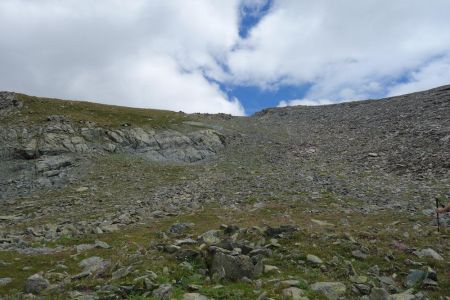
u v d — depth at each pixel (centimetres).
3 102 7325
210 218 2795
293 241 1852
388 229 2241
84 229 2620
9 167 5250
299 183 4072
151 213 3130
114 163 5516
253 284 1402
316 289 1344
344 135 7050
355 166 4944
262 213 2883
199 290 1341
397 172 4403
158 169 5325
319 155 5859
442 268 1562
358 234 1994
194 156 6234
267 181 4247
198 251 1675
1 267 1780
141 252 1861
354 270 1524
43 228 2753
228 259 1504
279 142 7012
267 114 10756
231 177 4612
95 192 4241
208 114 9731
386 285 1431
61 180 4828
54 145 5769
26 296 1395
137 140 6456
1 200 4188
